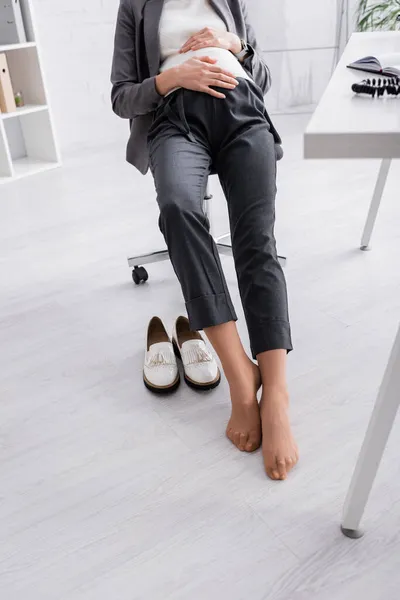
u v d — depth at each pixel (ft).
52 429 4.28
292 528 3.35
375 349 4.87
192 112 4.79
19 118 11.05
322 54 13.21
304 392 4.43
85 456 4.00
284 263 6.19
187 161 4.57
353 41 4.84
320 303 5.60
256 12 12.62
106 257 6.96
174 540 3.34
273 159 4.62
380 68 3.55
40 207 8.82
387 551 3.18
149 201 8.77
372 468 3.01
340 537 3.28
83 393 4.64
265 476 3.71
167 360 4.62
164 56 5.32
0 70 9.68
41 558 3.30
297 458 3.74
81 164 10.89
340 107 2.74
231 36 5.21
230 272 6.35
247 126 4.78
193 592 3.05
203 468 3.82
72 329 5.51
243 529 3.37
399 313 5.34
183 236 3.99
